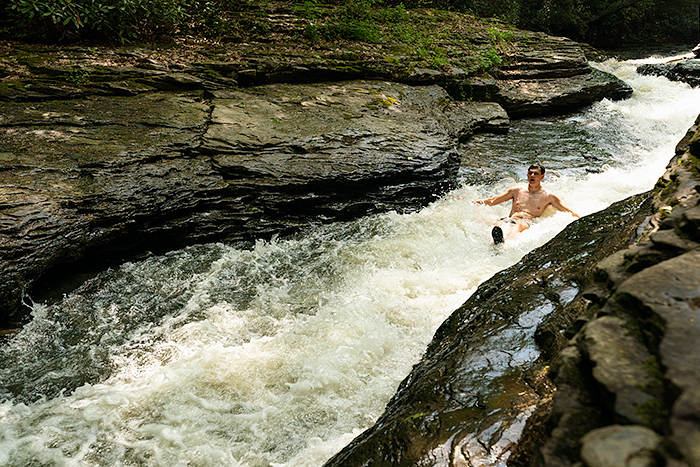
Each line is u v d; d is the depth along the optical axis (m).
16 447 3.03
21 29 7.43
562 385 1.28
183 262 5.14
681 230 1.54
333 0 11.85
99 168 5.17
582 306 2.57
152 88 7.04
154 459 2.96
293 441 3.06
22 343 3.97
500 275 3.80
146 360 3.82
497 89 10.25
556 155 8.55
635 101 11.93
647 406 1.03
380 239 5.70
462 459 1.93
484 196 6.97
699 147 2.45
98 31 7.95
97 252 4.84
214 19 9.07
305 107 7.46
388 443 2.17
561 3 18.36
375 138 6.93
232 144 6.10
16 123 5.60
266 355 3.80
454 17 13.28
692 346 1.08
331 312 4.34
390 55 9.62
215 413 3.28
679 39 21.55
